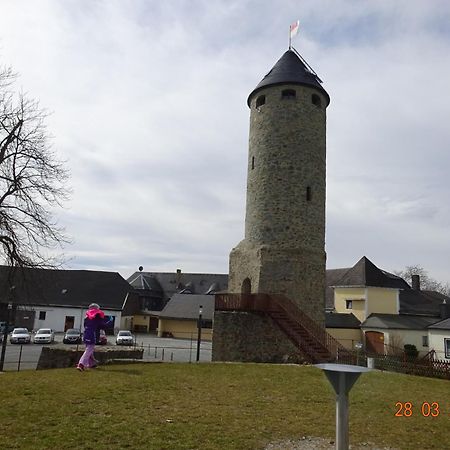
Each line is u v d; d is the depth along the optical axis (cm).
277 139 2230
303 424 826
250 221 2253
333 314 3434
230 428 774
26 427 715
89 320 1254
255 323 1986
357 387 1194
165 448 661
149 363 1442
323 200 2266
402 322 3197
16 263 1959
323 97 2359
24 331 3475
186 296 5009
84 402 866
